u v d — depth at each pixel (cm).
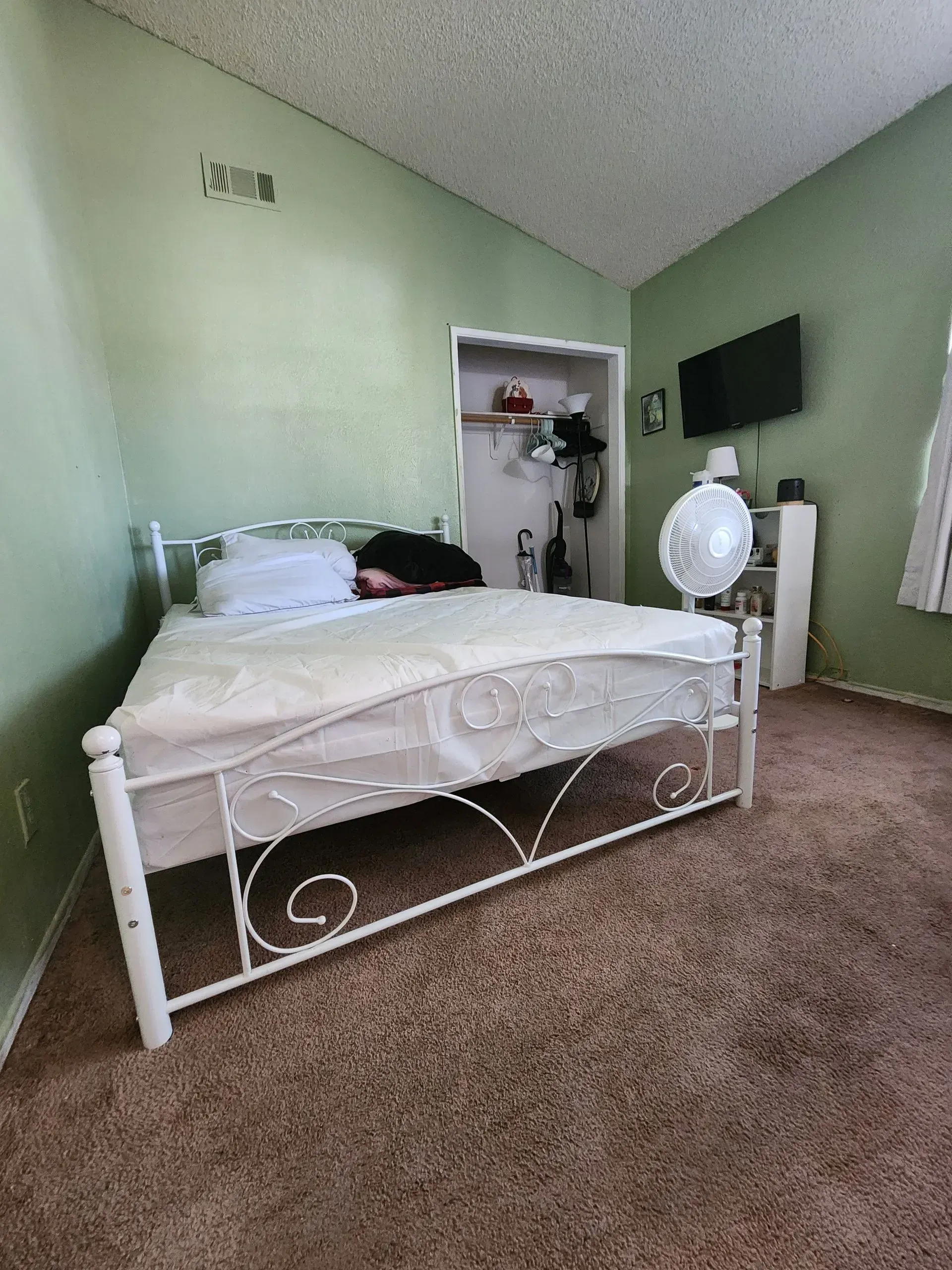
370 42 223
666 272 350
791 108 232
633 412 388
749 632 155
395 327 300
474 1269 64
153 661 137
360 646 136
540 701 124
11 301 137
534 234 330
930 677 246
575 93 236
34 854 118
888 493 253
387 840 155
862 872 134
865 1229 66
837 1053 89
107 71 230
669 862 140
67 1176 75
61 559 154
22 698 120
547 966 109
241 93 252
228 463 269
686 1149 75
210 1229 68
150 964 92
